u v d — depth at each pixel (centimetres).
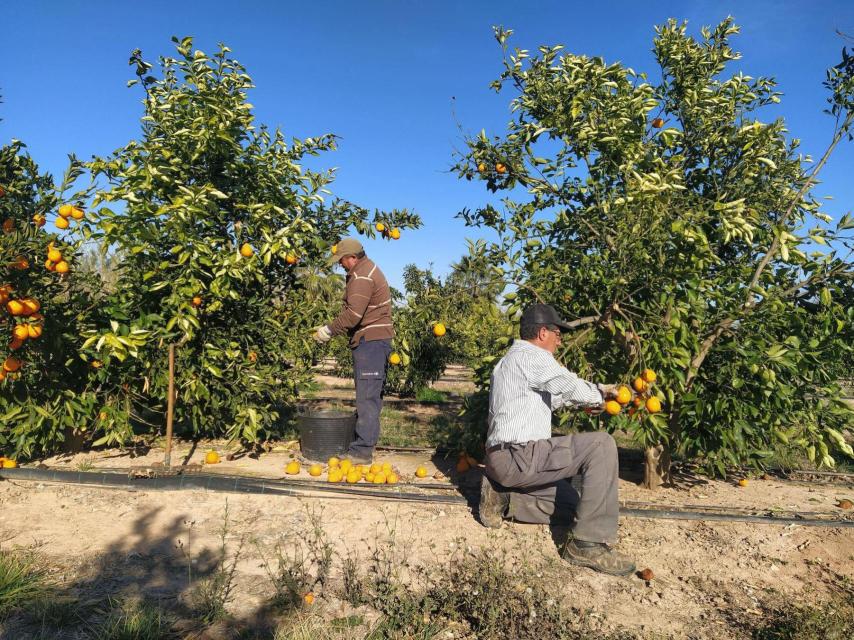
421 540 375
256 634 261
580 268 469
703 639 277
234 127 548
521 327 393
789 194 493
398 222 648
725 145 510
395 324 580
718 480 555
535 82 502
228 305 578
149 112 559
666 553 375
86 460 533
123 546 350
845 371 493
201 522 390
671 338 414
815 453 438
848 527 426
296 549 352
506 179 541
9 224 480
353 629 268
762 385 425
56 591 289
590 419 478
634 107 472
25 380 491
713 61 536
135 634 249
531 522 401
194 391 537
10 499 418
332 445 550
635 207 427
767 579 346
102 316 527
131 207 492
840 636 282
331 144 609
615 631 281
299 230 579
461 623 283
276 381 584
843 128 455
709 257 425
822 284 447
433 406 1064
